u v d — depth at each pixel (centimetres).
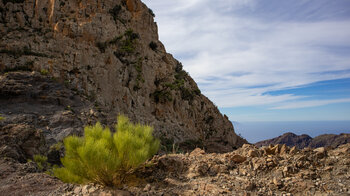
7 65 3909
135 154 653
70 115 3278
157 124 5703
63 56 4456
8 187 801
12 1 5097
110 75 5003
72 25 4856
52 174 1190
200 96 8531
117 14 6250
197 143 6353
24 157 1530
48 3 5216
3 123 1778
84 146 666
